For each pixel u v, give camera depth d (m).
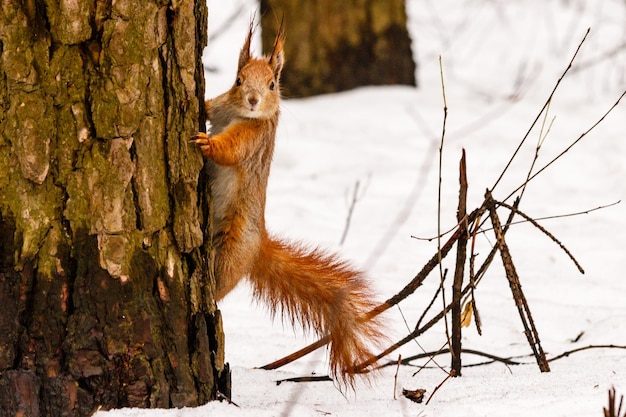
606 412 6.57
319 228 14.29
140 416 6.93
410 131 19.09
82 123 6.86
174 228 7.24
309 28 20.77
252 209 9.45
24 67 6.69
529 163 17.47
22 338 6.83
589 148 18.28
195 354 7.31
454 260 13.03
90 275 6.93
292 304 9.48
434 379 8.59
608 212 15.18
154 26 6.99
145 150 7.04
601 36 27.38
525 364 9.24
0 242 6.82
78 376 6.90
